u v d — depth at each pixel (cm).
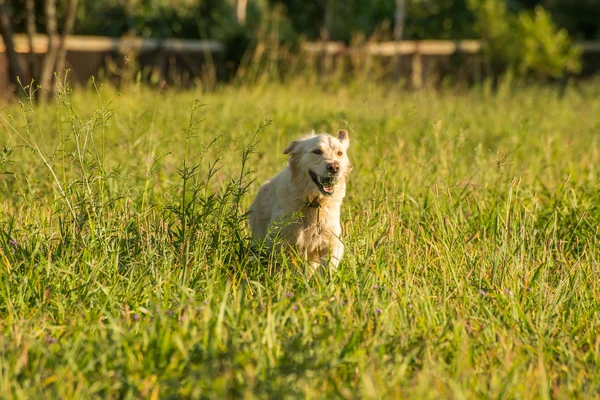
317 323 640
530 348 600
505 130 1816
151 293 686
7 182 1108
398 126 1636
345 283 739
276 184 920
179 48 3244
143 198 869
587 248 888
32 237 772
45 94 2409
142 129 1193
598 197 1055
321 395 511
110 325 587
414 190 1053
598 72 4262
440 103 2464
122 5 3984
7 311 652
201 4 4216
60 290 686
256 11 4309
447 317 659
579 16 4906
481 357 596
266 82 2500
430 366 560
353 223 911
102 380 518
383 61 3612
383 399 502
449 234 873
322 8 4266
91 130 824
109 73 2747
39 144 1270
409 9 4728
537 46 3825
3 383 499
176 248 776
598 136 1864
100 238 760
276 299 709
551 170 1281
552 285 771
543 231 917
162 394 517
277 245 862
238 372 516
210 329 584
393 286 718
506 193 1062
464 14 4709
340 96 2436
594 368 591
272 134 1457
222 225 799
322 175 843
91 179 826
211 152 1257
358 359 541
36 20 3023
